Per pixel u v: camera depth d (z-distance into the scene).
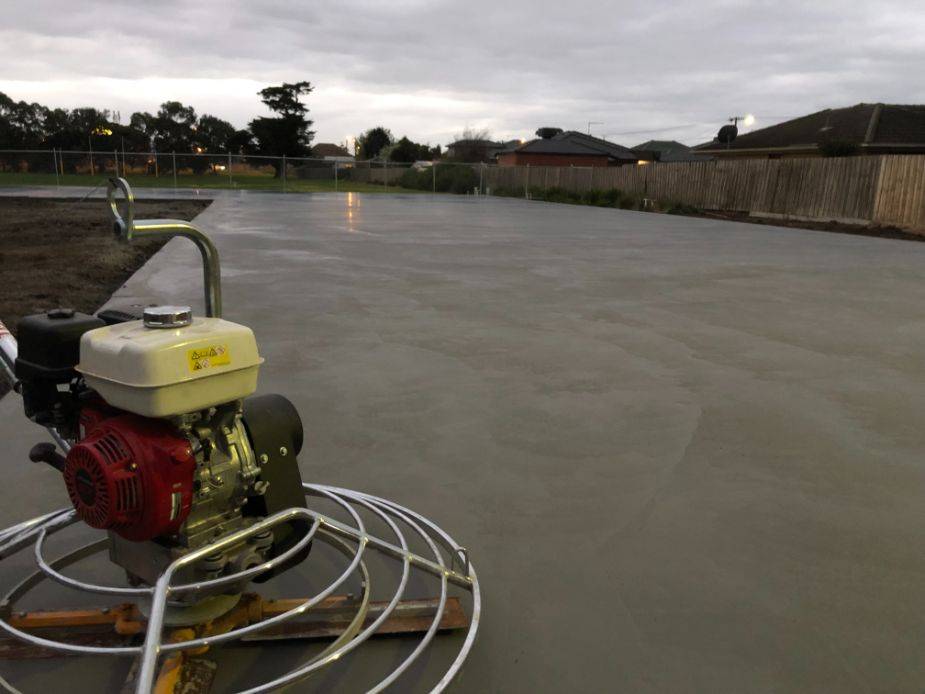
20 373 1.60
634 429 3.16
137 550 1.56
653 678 1.60
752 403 3.56
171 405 1.32
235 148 57.69
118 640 1.59
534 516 2.35
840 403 3.60
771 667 1.65
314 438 2.93
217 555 1.45
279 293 6.12
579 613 1.83
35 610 1.73
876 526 2.35
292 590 1.85
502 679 1.58
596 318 5.51
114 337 1.37
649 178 24.88
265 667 1.56
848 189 17.06
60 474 2.48
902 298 6.75
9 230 11.17
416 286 6.74
